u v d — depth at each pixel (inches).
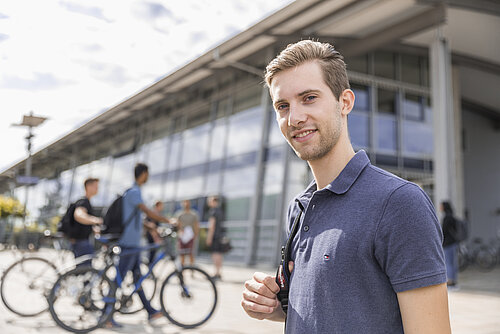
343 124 48.6
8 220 802.2
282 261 49.5
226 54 519.2
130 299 203.2
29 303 219.5
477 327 197.8
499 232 783.1
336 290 41.8
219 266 377.7
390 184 42.4
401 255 39.1
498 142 828.0
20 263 225.1
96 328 191.3
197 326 199.2
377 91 541.0
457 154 576.4
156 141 766.5
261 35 458.3
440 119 401.4
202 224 601.6
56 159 1045.8
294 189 495.5
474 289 341.1
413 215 39.6
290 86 47.4
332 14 421.7
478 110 804.0
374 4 395.2
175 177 694.5
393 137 539.5
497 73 619.5
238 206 555.8
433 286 38.5
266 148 536.1
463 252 527.8
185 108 710.5
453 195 394.0
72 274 194.2
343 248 41.9
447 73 400.8
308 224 46.7
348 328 40.7
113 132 892.6
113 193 843.4
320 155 47.3
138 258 209.2
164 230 215.5
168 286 200.8
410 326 38.7
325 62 47.7
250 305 51.6
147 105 747.4
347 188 44.2
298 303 44.9
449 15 455.8
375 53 548.7
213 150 627.5
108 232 205.0
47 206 1007.0
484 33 510.9
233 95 615.2
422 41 528.7
